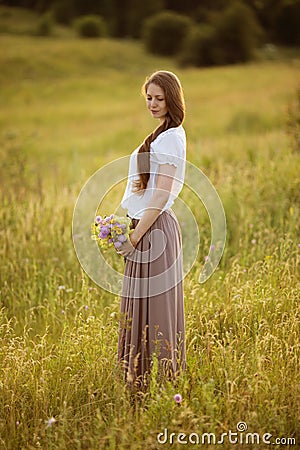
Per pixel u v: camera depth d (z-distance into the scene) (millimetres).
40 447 3773
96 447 3641
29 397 4398
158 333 4203
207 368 4469
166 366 4230
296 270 5949
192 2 80125
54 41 57906
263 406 4023
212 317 5375
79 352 4574
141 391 4285
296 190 8148
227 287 5613
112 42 61781
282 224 7008
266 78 36000
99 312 5738
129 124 23203
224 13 60875
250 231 7059
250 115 21891
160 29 61125
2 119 27719
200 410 3943
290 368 4391
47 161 16297
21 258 6875
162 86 4117
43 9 82750
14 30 68688
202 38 57031
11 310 6102
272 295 5426
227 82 35688
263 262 6316
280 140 12789
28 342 5273
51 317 5805
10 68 43781
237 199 7887
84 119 27125
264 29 73188
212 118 22594
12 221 7602
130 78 42062
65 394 4348
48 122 26781
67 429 3877
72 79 41688
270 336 4531
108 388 4363
